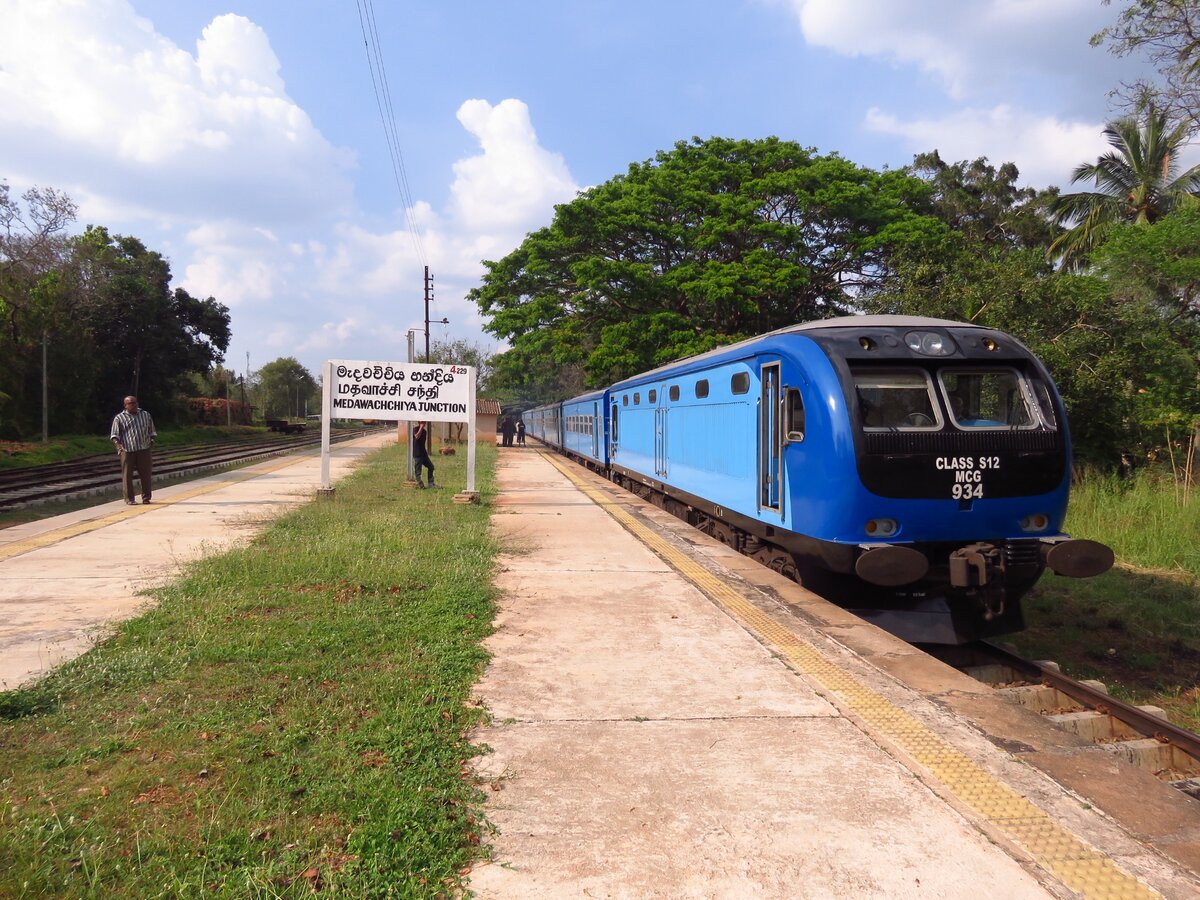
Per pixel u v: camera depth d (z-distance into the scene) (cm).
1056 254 2659
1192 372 1599
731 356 923
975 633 697
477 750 380
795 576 808
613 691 468
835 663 523
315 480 1841
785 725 420
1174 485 1273
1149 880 283
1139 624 848
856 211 2534
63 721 404
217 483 1758
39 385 4172
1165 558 1034
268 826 306
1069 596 939
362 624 578
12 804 321
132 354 5278
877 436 651
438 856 289
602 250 2808
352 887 267
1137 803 354
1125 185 2550
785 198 2694
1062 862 294
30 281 3612
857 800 339
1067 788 359
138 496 1507
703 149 2894
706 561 872
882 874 284
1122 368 1430
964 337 708
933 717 436
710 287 2423
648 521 1194
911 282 1739
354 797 328
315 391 13475
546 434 3925
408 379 1383
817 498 680
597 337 2980
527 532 1065
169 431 5253
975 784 356
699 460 1084
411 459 1673
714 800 338
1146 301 1727
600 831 312
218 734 390
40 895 259
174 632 557
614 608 661
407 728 399
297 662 495
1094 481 1332
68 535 1002
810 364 699
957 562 646
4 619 601
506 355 3319
